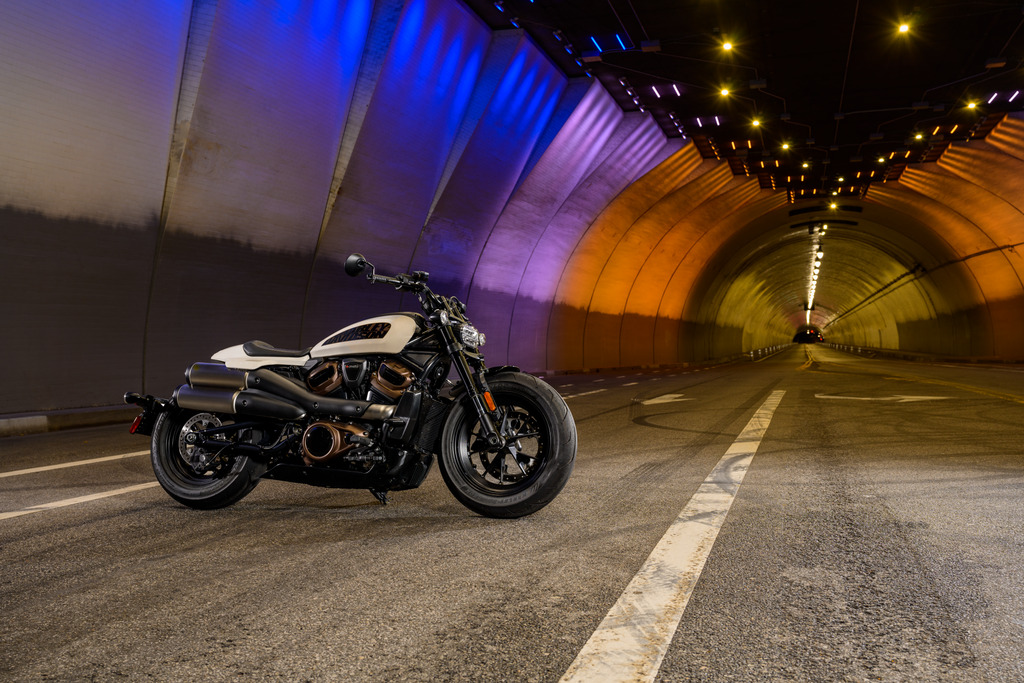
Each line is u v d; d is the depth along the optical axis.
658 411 11.65
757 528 4.02
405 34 13.33
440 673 2.22
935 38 16.38
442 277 21.06
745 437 8.09
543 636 2.51
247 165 12.50
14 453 7.48
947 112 22.44
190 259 12.62
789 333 156.12
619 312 38.62
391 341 4.35
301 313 15.91
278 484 5.44
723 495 4.92
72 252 10.73
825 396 14.34
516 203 21.89
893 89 20.09
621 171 25.16
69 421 10.30
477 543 3.73
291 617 2.70
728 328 73.38
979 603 2.84
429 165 16.64
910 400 12.99
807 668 2.25
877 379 21.25
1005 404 11.97
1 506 4.69
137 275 11.86
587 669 2.24
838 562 3.38
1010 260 35.50
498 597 2.91
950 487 5.16
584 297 33.50
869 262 59.94
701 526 4.07
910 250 46.69
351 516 4.37
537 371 29.77
